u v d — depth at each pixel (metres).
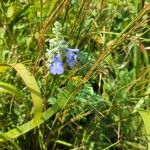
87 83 0.45
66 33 0.47
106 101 0.47
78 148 0.47
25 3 0.51
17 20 0.50
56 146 0.49
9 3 0.51
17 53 0.46
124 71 0.53
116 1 0.54
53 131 0.46
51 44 0.39
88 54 0.45
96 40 0.50
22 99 0.45
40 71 0.46
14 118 0.47
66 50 0.39
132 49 0.55
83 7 0.45
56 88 0.44
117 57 0.52
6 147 0.44
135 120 0.50
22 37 0.49
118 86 0.50
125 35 0.40
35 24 0.48
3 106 0.47
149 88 0.51
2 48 0.48
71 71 0.43
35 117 0.37
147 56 0.54
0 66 0.39
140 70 0.52
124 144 0.49
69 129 0.49
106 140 0.49
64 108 0.45
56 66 0.39
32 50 0.47
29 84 0.37
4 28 0.48
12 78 0.46
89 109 0.47
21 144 0.47
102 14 0.51
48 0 0.49
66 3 0.42
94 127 0.48
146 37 0.56
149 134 0.41
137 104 0.49
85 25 0.47
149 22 0.53
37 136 0.47
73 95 0.42
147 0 0.59
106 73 0.52
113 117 0.49
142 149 0.48
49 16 0.43
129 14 0.56
